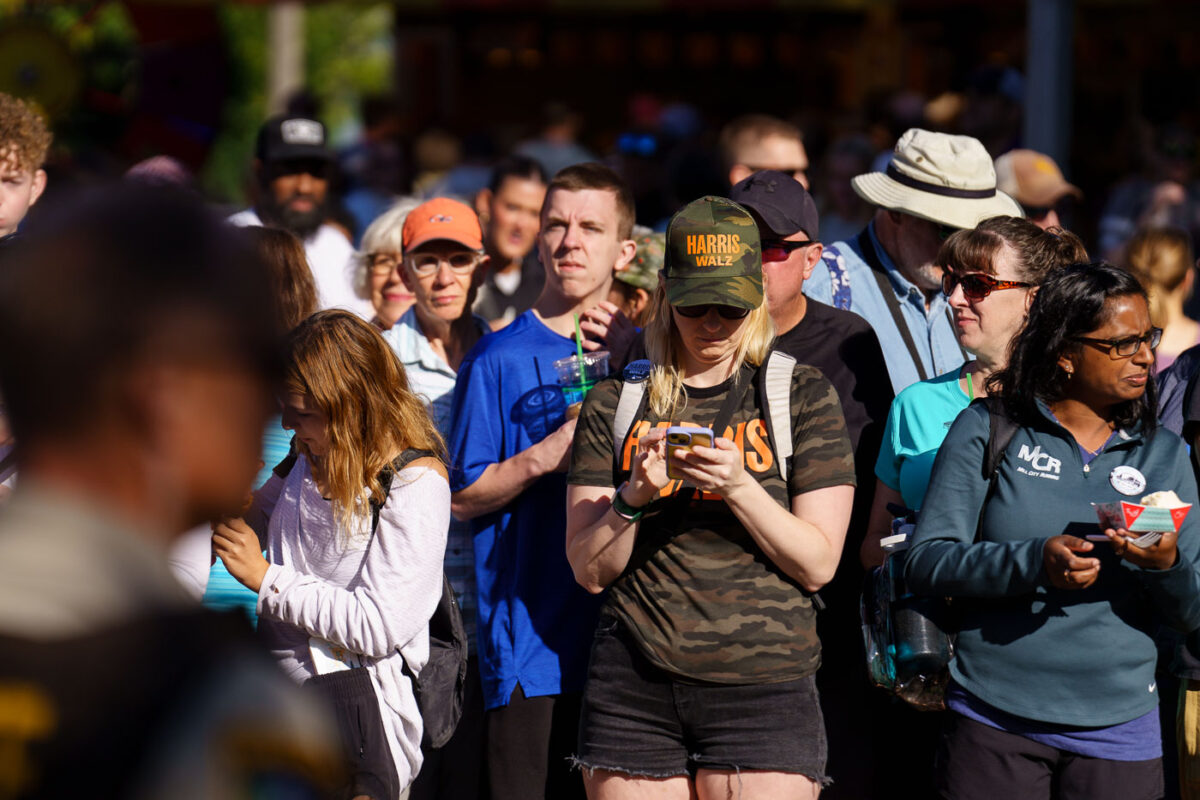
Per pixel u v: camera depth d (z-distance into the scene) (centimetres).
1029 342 828
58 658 279
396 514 818
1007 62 3148
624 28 3878
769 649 793
